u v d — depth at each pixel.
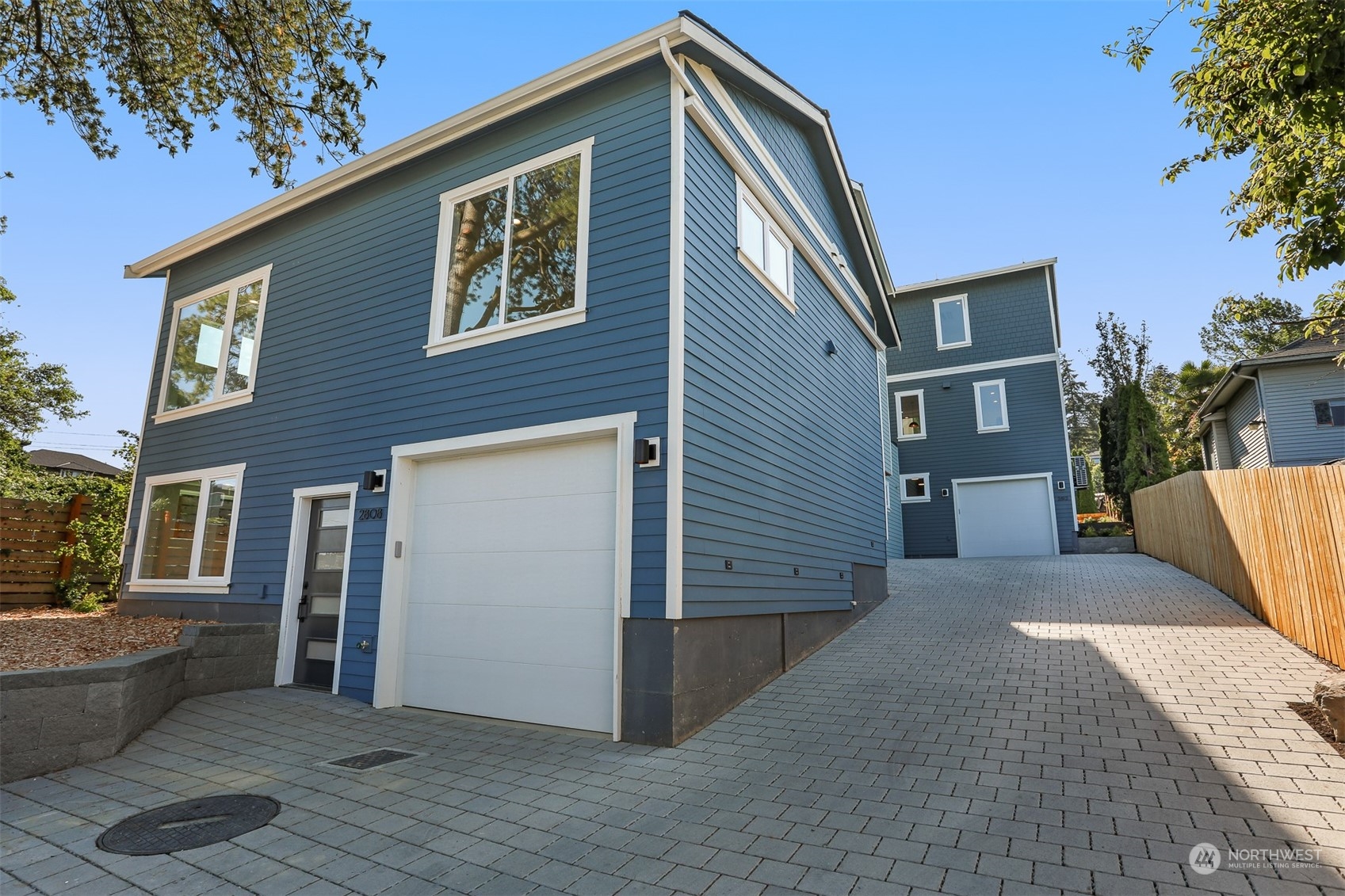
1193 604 8.84
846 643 8.34
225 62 6.55
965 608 9.98
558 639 5.85
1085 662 6.58
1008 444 18.61
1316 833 3.21
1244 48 4.81
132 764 4.82
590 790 4.23
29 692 4.57
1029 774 4.12
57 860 3.29
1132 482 21.41
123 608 9.85
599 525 5.82
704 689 5.56
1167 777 3.94
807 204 9.71
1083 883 2.89
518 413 6.40
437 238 7.55
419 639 6.72
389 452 7.31
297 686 7.55
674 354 5.60
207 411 9.57
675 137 6.07
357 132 6.46
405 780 4.47
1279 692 5.27
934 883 2.94
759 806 3.89
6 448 18.67
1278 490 7.15
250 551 8.43
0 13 6.31
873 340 12.78
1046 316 18.78
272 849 3.41
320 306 8.54
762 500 7.05
